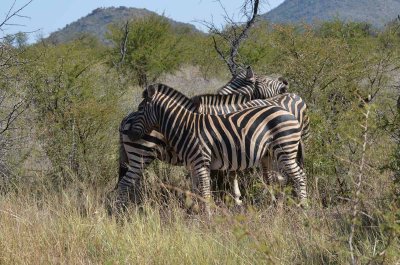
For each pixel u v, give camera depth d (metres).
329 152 12.10
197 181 11.27
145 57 35.06
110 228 9.71
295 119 11.65
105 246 9.27
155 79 34.06
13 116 13.21
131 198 11.75
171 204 10.53
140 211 11.22
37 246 9.26
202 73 34.16
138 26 37.16
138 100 17.27
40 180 12.38
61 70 14.30
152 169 13.04
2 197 11.35
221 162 11.40
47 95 13.93
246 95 12.20
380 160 10.64
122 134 11.84
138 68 34.34
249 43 24.97
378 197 9.29
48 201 10.80
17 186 12.30
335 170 11.72
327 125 12.80
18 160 13.16
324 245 8.14
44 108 13.88
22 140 13.27
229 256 8.46
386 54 16.25
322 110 13.75
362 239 8.52
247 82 13.89
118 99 15.05
